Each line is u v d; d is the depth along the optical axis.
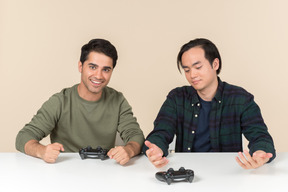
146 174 1.13
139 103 2.93
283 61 2.90
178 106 1.65
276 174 1.13
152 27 2.87
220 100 1.59
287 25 2.87
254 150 1.29
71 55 2.91
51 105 1.57
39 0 2.88
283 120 2.95
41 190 0.99
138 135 1.50
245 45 2.88
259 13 2.86
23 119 2.96
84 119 1.62
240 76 2.91
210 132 1.60
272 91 2.92
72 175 1.11
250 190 1.00
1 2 2.87
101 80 1.48
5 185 1.03
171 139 1.56
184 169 1.07
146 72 2.90
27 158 1.29
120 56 2.89
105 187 1.02
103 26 2.88
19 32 2.89
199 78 1.47
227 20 2.87
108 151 1.32
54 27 2.89
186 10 2.86
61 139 1.65
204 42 1.50
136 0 2.86
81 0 2.87
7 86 2.93
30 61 2.91
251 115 1.54
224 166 1.21
